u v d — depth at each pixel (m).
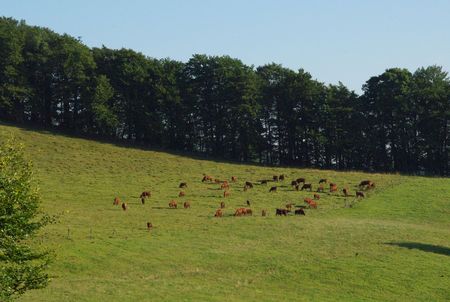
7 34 106.00
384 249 48.22
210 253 45.47
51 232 48.91
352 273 41.38
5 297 23.31
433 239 53.19
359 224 58.06
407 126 116.06
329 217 61.50
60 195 66.56
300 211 62.25
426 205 68.56
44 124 111.62
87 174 80.06
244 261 43.75
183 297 35.03
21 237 24.66
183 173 86.06
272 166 103.88
